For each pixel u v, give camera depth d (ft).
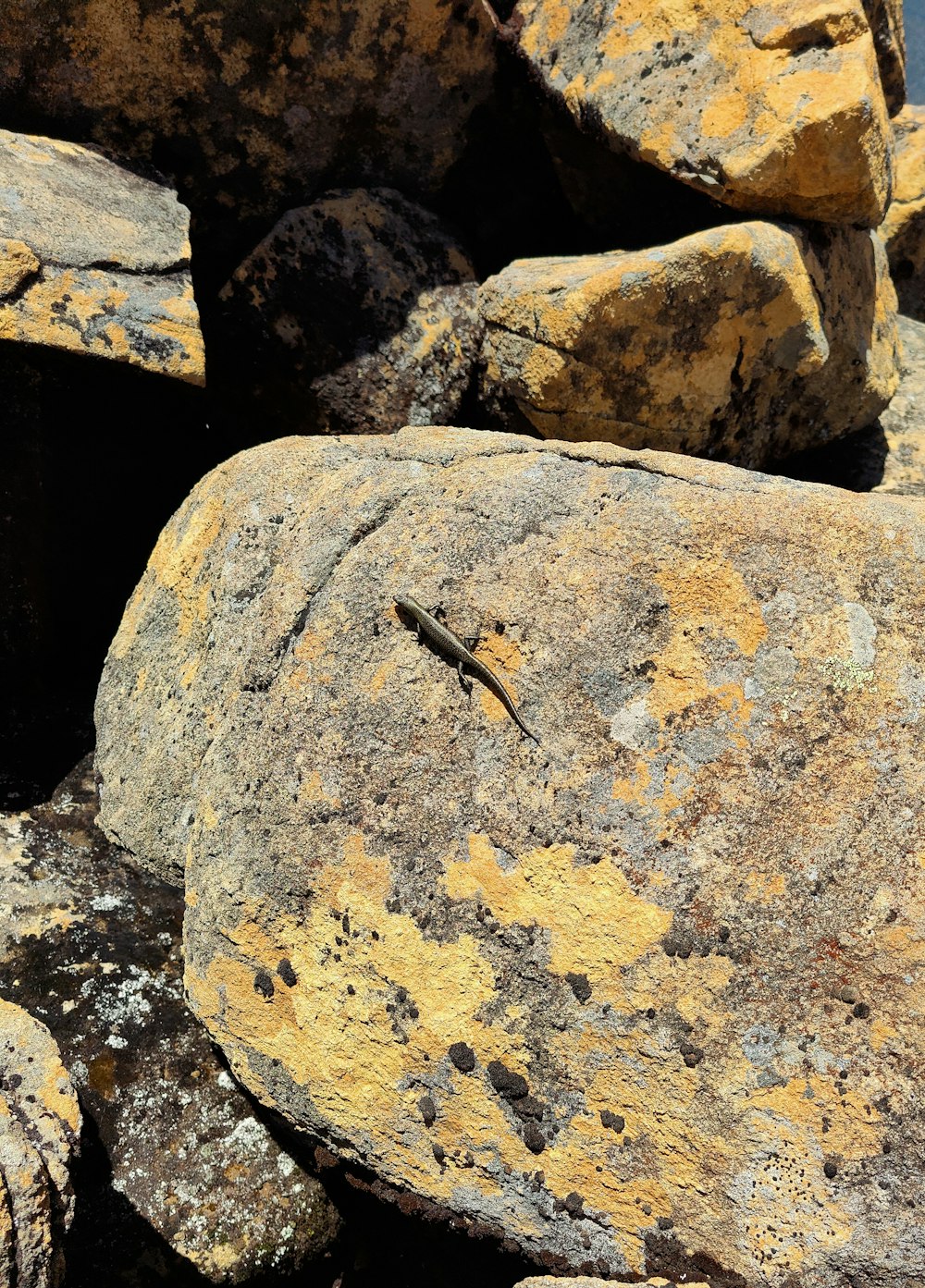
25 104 13.43
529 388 13.62
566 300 12.74
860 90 12.53
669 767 8.55
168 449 14.40
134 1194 9.61
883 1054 7.89
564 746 8.82
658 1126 8.29
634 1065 8.33
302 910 9.39
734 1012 8.14
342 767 9.41
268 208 15.25
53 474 13.14
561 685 8.91
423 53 14.88
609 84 14.42
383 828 9.18
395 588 9.59
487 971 8.75
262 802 9.70
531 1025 8.60
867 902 8.07
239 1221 9.71
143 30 13.34
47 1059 8.37
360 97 14.92
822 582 8.66
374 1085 9.11
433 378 14.89
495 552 9.39
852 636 8.52
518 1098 8.63
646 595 8.86
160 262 12.49
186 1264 9.44
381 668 9.49
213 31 13.61
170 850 11.35
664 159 13.92
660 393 13.53
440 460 10.35
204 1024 10.01
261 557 10.87
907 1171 7.77
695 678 8.64
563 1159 8.55
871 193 13.48
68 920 11.16
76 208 12.35
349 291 14.79
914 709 8.34
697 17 13.75
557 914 8.59
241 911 9.64
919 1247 7.69
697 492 9.05
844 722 8.38
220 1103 10.21
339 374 14.65
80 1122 8.12
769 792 8.35
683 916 8.29
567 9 15.06
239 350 14.49
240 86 14.16
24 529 13.14
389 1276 10.66
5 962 10.68
